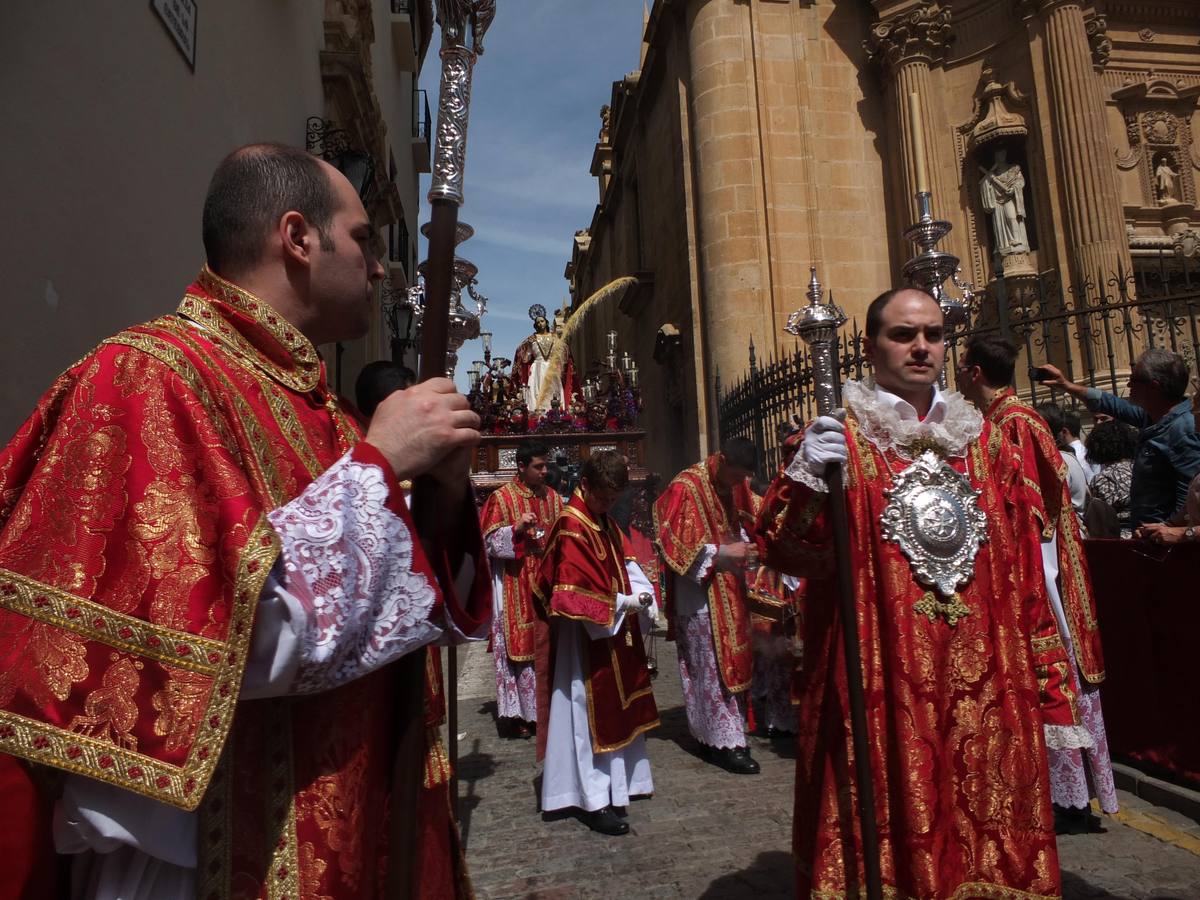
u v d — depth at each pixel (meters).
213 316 1.26
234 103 5.91
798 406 9.95
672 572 5.41
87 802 0.97
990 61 13.13
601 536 4.50
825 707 2.29
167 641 0.93
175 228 4.68
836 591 2.29
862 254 13.71
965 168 13.15
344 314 1.40
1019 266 12.18
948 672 2.19
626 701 4.31
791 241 13.55
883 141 14.05
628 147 22.08
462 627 1.44
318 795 1.10
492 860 3.78
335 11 9.95
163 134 4.52
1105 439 5.46
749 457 4.97
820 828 2.20
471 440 1.27
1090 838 3.62
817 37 14.19
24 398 3.04
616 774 4.23
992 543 2.31
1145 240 12.45
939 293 3.77
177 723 0.91
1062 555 3.64
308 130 8.41
